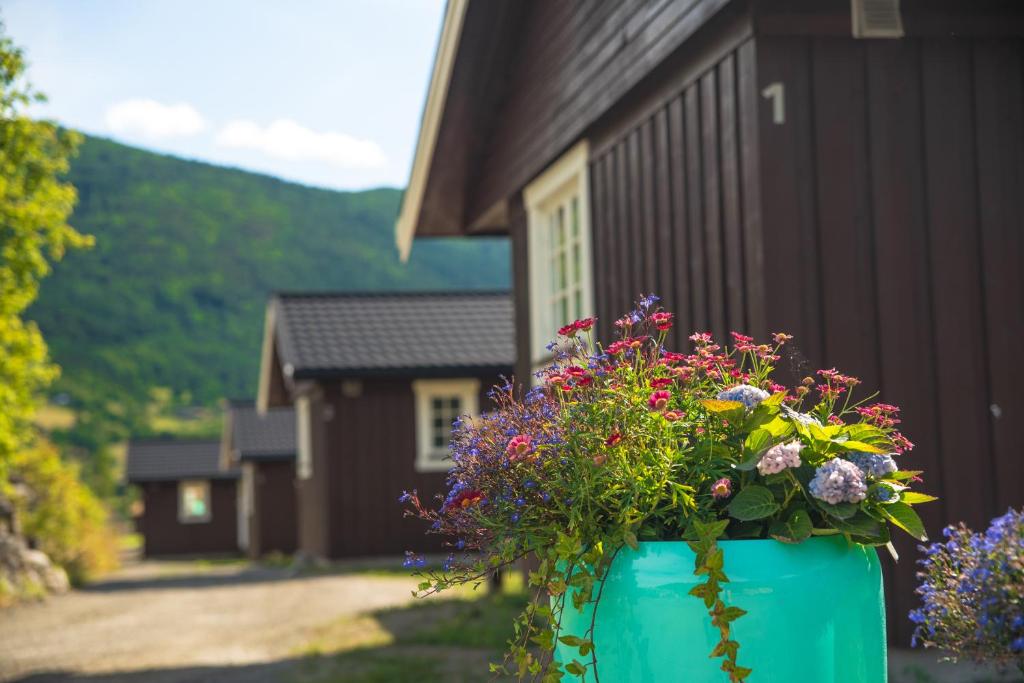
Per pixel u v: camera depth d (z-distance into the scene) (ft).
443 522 9.34
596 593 8.68
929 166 17.69
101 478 201.77
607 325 24.91
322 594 40.96
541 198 29.45
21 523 54.34
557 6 26.99
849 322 17.33
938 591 9.27
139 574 70.95
